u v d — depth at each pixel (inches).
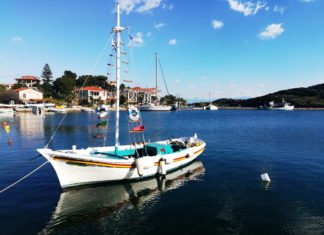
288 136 1400.1
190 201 461.7
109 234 344.2
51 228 359.6
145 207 434.9
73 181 505.0
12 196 480.1
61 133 1521.9
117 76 610.9
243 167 711.1
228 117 3558.1
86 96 4707.2
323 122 2482.8
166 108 5270.7
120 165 533.0
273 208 426.3
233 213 409.4
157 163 604.7
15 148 1000.2
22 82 4972.9
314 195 484.7
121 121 2571.4
